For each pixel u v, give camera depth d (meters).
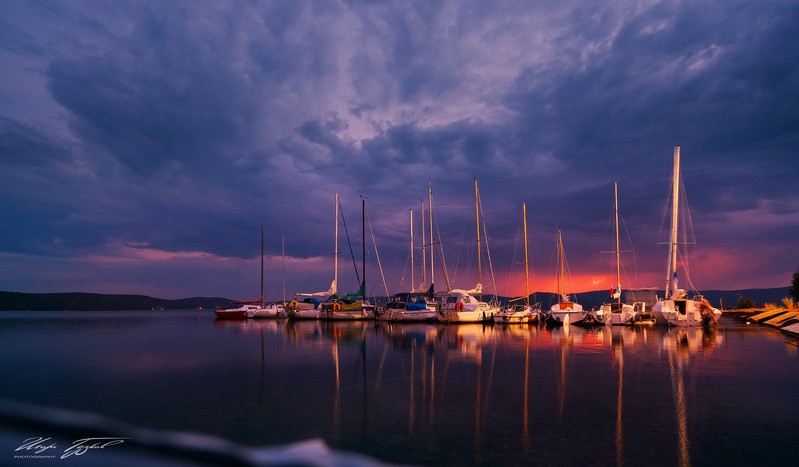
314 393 15.88
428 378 18.41
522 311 49.78
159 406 14.25
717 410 13.52
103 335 41.94
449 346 29.44
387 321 54.62
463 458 10.00
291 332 42.69
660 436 11.32
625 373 19.25
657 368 20.39
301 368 21.02
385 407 14.01
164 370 20.83
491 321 49.59
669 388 16.33
